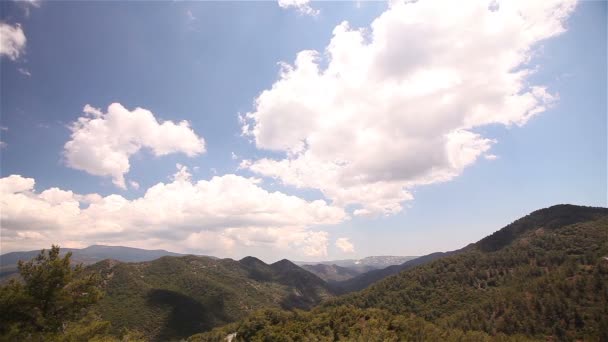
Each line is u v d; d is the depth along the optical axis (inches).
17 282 1311.5
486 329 4662.9
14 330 1121.4
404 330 4325.8
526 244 7229.3
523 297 5012.3
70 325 1424.7
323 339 4109.3
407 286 7485.2
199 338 5526.6
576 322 4158.5
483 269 7042.3
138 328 6545.3
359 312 4852.4
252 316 5036.9
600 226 6791.3
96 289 1492.4
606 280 4544.8
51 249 1439.5
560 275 5172.2
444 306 6181.1
